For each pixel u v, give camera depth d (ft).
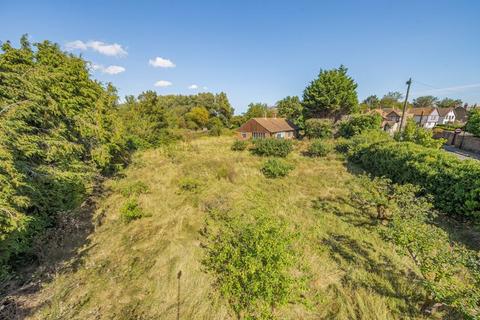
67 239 19.15
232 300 12.84
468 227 20.27
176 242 18.92
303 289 11.66
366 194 22.21
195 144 70.18
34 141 17.02
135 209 23.30
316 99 90.27
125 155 45.68
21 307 12.41
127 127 58.59
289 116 146.00
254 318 11.31
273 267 11.46
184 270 15.29
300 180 34.83
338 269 15.33
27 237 16.63
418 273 14.52
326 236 19.43
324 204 26.03
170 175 37.04
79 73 32.50
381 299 12.73
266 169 38.24
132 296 13.52
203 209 24.95
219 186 32.22
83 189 25.75
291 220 22.38
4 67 15.99
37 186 17.19
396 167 31.78
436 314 11.62
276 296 11.10
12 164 14.12
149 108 64.44
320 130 80.07
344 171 40.16
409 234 12.39
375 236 19.26
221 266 14.74
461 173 20.95
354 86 93.30
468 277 12.35
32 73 17.51
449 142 79.51
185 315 12.11
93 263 16.46
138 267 16.05
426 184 25.00
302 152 57.47
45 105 19.39
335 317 11.82
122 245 18.80
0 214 12.71
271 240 12.62
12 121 14.48
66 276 15.08
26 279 14.65
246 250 12.84
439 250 11.85
